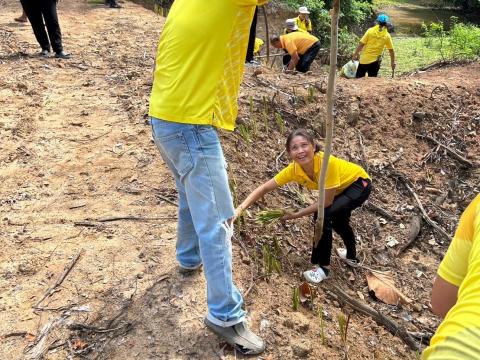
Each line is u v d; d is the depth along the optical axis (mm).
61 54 7449
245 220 4008
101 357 2682
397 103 6625
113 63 7359
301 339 2939
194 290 3117
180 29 2340
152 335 2809
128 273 3264
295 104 6211
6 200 4078
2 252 3459
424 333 3787
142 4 14352
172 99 2381
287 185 4961
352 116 6227
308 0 16781
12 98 5930
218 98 2414
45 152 4812
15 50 7742
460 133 6559
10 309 2973
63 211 3947
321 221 3568
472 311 1316
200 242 2514
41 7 7125
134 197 4145
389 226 5074
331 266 4219
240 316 2670
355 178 3869
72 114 5602
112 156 4758
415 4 28453
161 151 2637
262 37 15484
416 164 5992
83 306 3000
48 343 2754
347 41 16328
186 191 2521
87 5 11891
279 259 3861
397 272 4527
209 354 2707
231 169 4703
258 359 2711
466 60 9461
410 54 14492
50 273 3266
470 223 1568
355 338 3346
